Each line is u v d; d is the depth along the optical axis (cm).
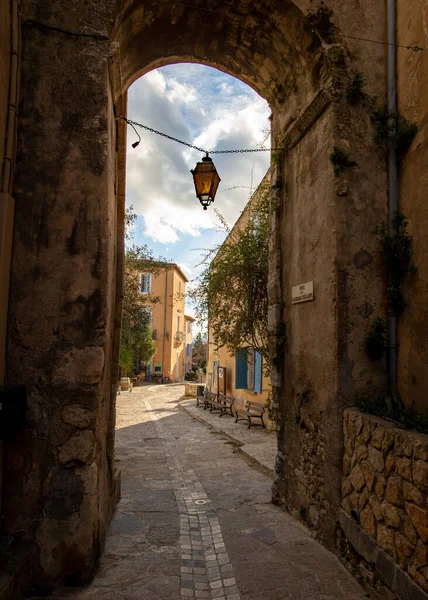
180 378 4328
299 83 522
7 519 339
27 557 326
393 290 418
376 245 432
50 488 344
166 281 3847
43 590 331
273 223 590
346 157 429
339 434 407
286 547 421
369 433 349
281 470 554
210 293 1033
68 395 354
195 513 522
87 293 365
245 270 955
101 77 386
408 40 436
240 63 587
